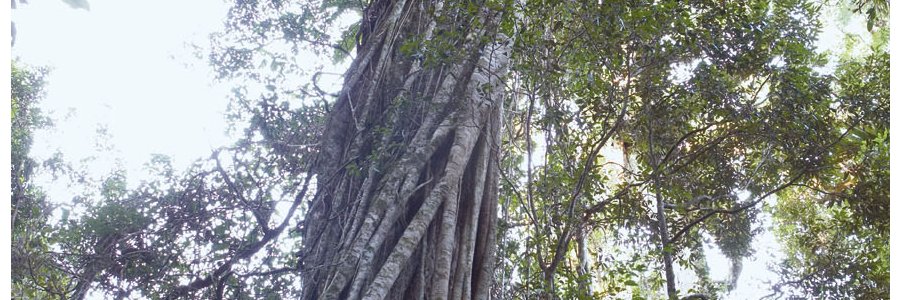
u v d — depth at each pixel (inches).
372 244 231.5
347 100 313.0
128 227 295.1
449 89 285.0
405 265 229.5
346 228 249.0
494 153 273.1
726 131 301.4
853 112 275.0
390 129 281.3
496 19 282.5
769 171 311.0
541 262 253.6
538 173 306.2
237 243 294.2
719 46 269.1
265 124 330.6
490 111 278.5
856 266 291.1
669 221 315.0
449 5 266.5
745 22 274.8
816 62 317.7
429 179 257.1
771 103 275.3
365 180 263.9
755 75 283.6
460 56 253.8
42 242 301.7
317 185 284.5
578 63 263.3
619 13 239.0
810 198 367.6
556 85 252.4
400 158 263.3
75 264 291.4
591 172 286.8
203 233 295.7
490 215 256.5
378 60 326.6
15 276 283.9
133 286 283.3
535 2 249.6
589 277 260.8
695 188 317.7
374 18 363.9
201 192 303.6
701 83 271.9
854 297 289.1
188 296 278.4
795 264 333.4
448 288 226.5
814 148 269.0
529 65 243.4
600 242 362.0
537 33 246.5
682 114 280.7
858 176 277.7
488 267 241.1
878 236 295.4
